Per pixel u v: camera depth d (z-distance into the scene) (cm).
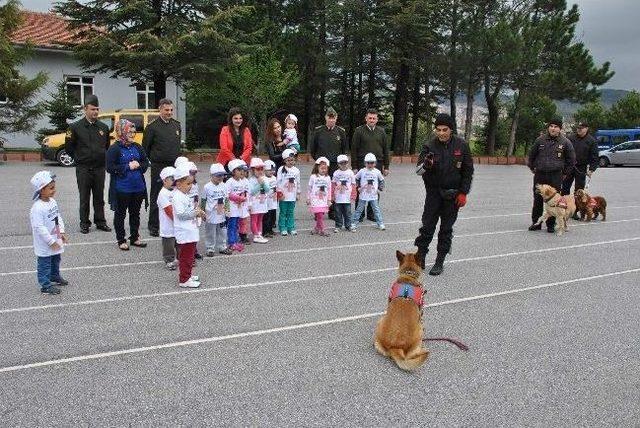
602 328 527
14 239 838
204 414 359
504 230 1034
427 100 3484
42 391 386
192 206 626
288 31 3028
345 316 546
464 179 689
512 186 1812
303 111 3441
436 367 435
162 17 2231
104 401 373
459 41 3117
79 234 884
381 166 1042
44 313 536
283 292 618
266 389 393
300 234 946
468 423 354
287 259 769
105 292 604
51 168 1830
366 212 1109
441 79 3219
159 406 368
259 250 822
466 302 600
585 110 5325
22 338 475
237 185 795
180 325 512
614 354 466
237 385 398
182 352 454
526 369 434
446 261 785
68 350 453
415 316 441
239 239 828
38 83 2245
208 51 2280
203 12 2322
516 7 3409
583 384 411
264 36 2889
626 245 921
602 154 3397
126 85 2948
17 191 1292
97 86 2884
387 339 439
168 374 414
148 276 666
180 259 625
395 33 2870
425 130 4275
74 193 1283
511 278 699
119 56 2148
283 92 2728
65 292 601
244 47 2306
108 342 470
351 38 2970
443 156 683
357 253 812
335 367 431
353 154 1039
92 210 1094
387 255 804
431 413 365
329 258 779
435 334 506
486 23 3253
